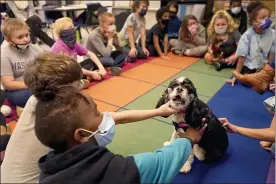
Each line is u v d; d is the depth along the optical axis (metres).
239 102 2.36
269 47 2.77
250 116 2.12
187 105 1.26
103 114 0.89
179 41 3.94
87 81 2.59
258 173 1.49
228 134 1.86
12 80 2.13
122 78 2.94
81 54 2.89
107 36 3.27
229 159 1.61
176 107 1.27
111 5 5.74
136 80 2.88
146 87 2.68
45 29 4.93
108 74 3.05
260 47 2.76
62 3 5.65
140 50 3.68
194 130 1.30
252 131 1.46
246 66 2.89
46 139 0.75
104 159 0.75
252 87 2.56
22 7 4.59
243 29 3.61
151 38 3.80
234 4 3.56
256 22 2.64
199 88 2.66
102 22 3.19
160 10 3.68
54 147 0.77
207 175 1.48
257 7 2.69
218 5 4.39
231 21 3.32
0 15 4.53
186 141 0.97
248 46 2.80
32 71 0.86
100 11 4.59
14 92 2.14
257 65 2.82
